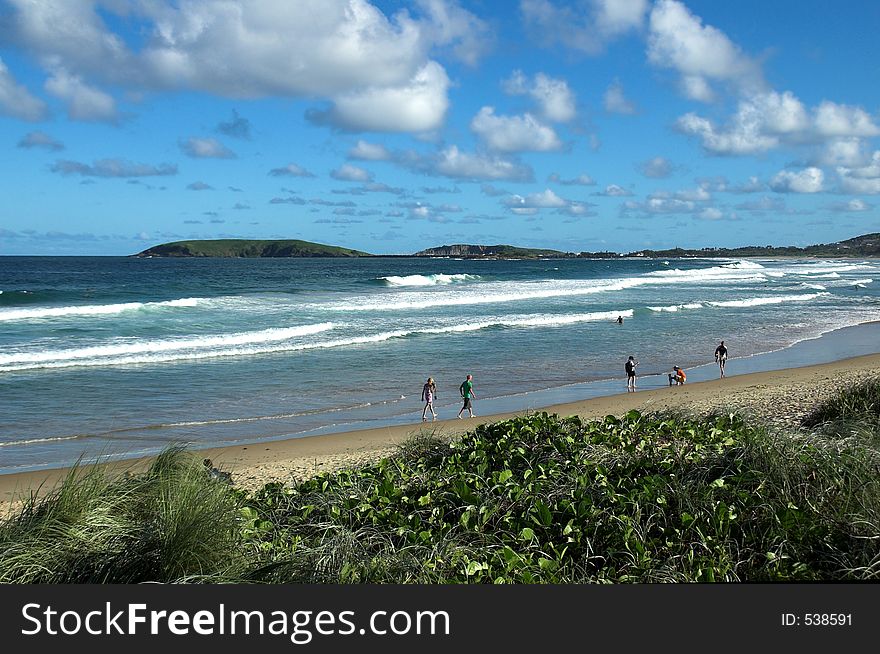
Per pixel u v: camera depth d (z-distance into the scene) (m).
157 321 34.03
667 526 5.98
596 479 6.94
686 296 56.62
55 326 31.56
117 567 4.87
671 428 9.04
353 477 7.84
